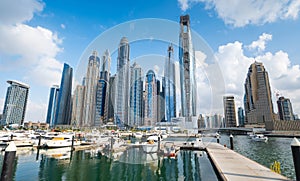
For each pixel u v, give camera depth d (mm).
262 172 5777
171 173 7102
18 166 8789
